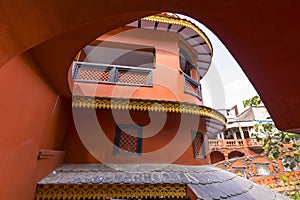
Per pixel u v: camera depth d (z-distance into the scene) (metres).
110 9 1.46
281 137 6.01
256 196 3.90
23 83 2.91
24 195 3.12
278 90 1.73
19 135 2.94
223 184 4.12
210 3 1.36
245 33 1.47
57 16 1.40
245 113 23.67
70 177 3.85
